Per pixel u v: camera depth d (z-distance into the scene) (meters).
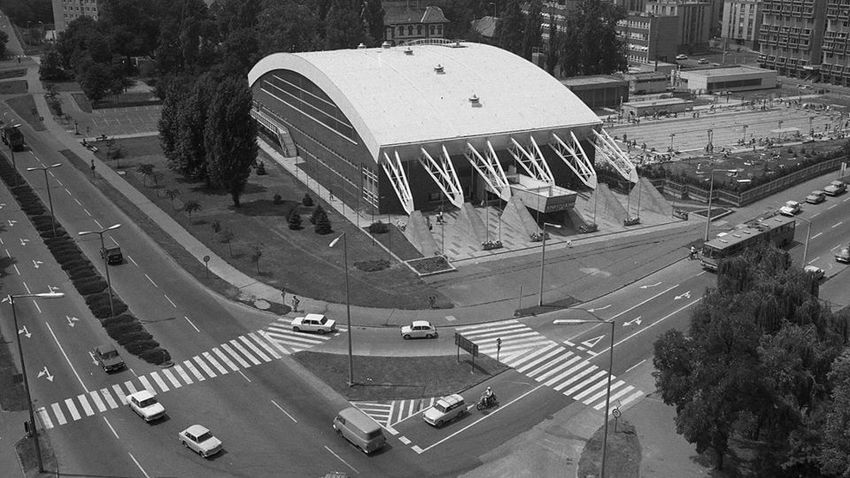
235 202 122.75
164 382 72.94
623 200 126.75
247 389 71.75
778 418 53.94
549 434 64.62
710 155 159.38
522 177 122.31
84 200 126.81
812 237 112.75
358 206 122.81
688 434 54.38
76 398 70.00
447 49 151.00
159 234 111.62
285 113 153.00
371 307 88.69
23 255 103.56
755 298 62.69
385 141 115.25
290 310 88.00
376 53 144.75
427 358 77.56
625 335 82.50
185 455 61.62
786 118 197.12
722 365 53.47
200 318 86.25
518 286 94.75
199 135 129.12
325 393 71.12
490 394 69.00
